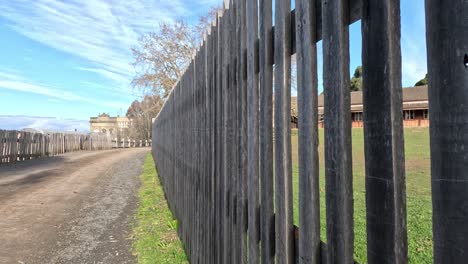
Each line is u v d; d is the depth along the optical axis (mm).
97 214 6621
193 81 4008
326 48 1141
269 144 1691
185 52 28047
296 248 1449
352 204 1057
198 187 3596
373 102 942
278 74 1545
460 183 703
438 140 744
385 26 896
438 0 742
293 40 1462
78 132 31234
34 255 4449
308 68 1262
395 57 885
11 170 13945
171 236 5137
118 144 41250
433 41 754
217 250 2754
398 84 882
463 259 693
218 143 2719
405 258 873
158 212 6645
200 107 3535
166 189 8086
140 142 48250
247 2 1992
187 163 4453
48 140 23172
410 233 4328
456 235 707
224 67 2529
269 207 1683
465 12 696
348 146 1056
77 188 9703
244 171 2084
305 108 1285
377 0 924
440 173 740
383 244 906
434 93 753
